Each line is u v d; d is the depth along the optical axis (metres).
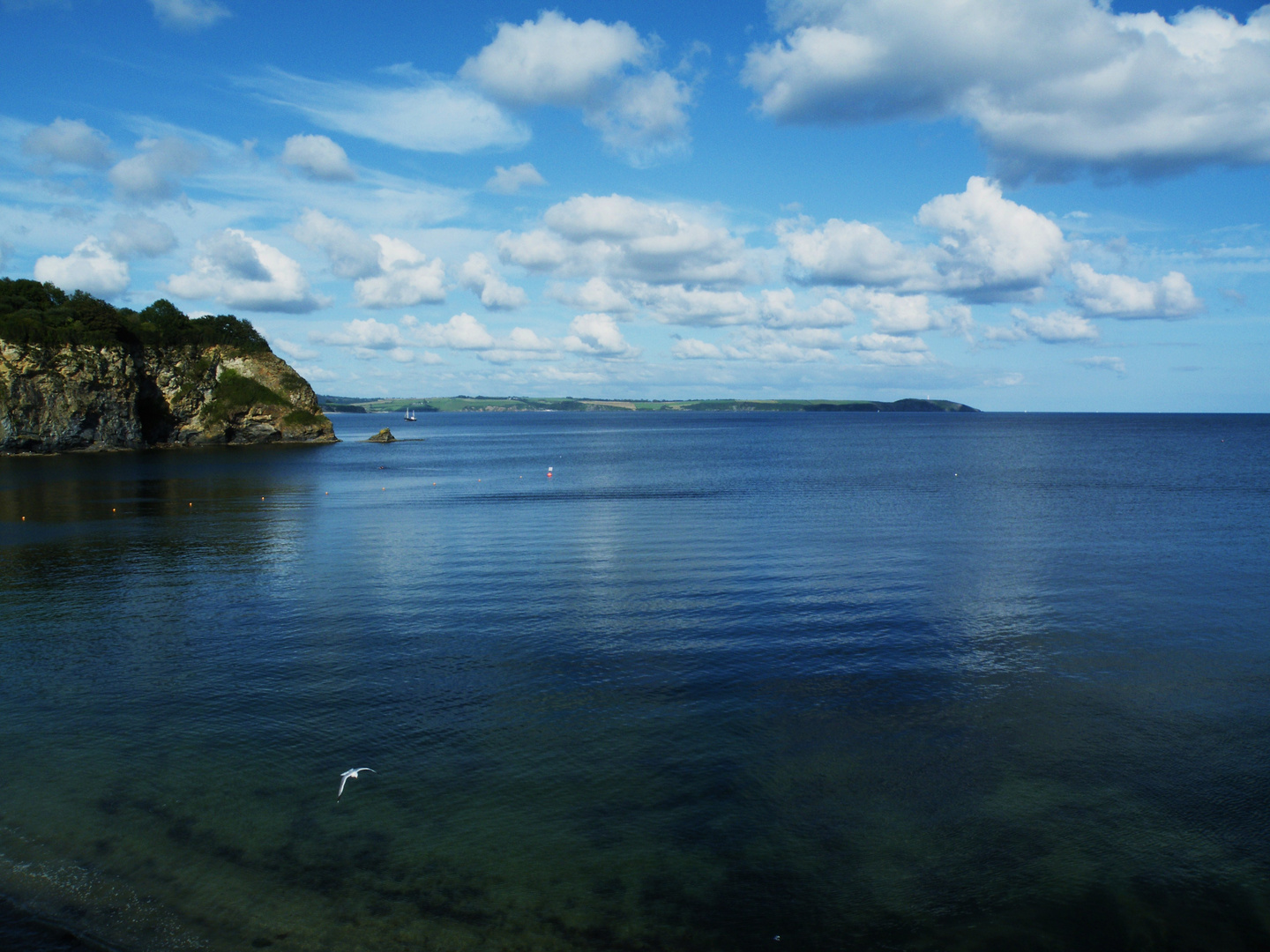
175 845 11.62
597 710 16.20
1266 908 10.30
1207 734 15.07
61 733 15.19
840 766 13.84
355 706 16.41
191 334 150.88
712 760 14.06
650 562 31.52
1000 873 11.01
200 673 18.38
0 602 25.16
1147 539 36.38
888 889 10.69
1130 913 10.20
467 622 22.53
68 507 51.25
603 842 11.70
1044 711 16.12
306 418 155.50
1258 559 31.55
